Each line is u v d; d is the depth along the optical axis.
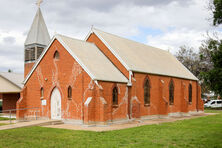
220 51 15.52
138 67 31.88
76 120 26.69
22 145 16.14
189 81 44.75
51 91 29.44
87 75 26.30
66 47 28.09
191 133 20.77
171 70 40.44
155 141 17.28
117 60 31.16
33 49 38.91
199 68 62.53
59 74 28.75
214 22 16.11
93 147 15.48
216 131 21.89
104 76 26.97
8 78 42.00
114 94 28.00
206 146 16.00
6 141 17.33
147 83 33.31
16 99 41.78
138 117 29.58
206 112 49.47
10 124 26.11
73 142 16.91
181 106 40.72
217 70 15.23
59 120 27.78
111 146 15.69
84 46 30.86
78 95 26.78
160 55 44.25
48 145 16.06
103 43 32.59
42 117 29.92
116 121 27.80
